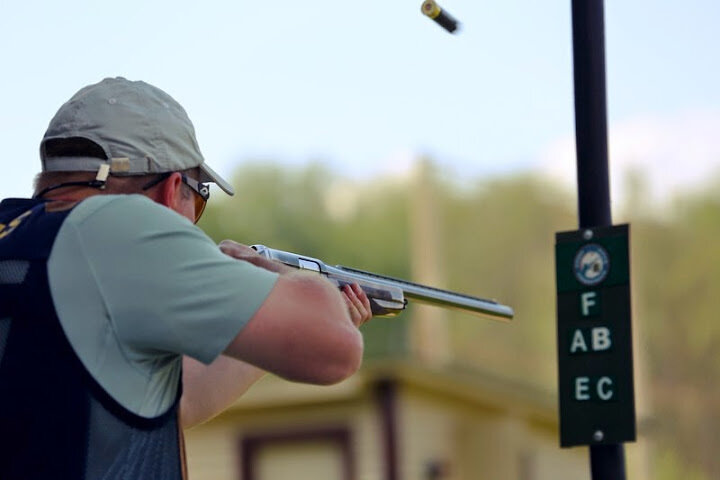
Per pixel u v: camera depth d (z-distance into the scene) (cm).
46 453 554
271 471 2517
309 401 2505
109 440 561
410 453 2538
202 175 634
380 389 2523
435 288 805
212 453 2527
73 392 558
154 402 573
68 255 568
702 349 8562
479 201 9962
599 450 818
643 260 9044
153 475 570
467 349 8162
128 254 568
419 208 5638
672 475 7669
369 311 734
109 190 604
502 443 2762
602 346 820
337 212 10519
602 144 830
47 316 561
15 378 558
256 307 570
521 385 2855
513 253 9738
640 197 9331
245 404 2494
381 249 10369
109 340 564
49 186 605
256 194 10350
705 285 8919
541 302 9506
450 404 2658
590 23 835
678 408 8119
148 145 605
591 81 834
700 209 9225
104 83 616
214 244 590
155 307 564
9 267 568
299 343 573
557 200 9781
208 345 568
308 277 594
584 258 828
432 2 816
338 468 2503
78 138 601
